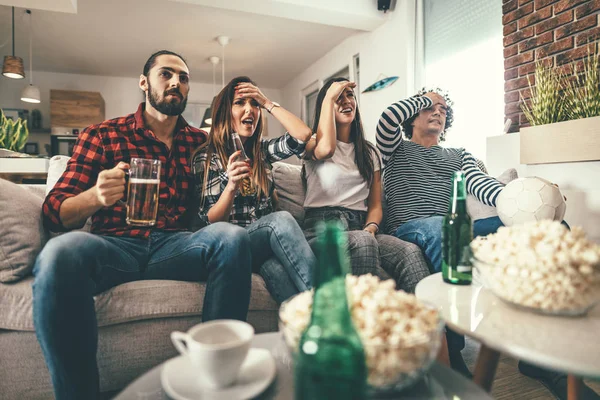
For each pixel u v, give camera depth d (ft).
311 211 5.73
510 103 8.82
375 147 6.33
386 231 6.27
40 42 15.74
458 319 2.30
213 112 5.29
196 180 5.13
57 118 18.10
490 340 2.00
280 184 6.19
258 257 4.51
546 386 4.41
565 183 6.61
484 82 9.87
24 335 3.70
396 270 4.92
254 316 4.39
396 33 12.50
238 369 1.74
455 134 10.87
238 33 15.17
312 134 6.00
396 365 1.55
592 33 7.10
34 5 10.84
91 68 18.99
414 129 6.88
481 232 5.53
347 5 12.28
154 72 4.87
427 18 11.84
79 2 12.57
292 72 20.30
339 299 1.57
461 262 3.01
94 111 18.56
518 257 2.26
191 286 4.14
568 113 6.91
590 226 6.23
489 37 9.73
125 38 15.47
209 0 11.38
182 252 4.13
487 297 2.71
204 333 1.82
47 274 3.15
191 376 1.83
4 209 3.83
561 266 2.16
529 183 5.25
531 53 8.30
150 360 3.99
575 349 1.90
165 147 4.98
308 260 4.17
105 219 4.50
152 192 3.63
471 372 4.63
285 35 15.42
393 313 1.66
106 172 3.71
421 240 5.06
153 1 12.61
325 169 5.73
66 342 3.15
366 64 14.34
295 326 1.73
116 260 3.93
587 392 3.95
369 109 14.20
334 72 16.92
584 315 2.35
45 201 4.15
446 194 6.08
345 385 1.55
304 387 1.60
